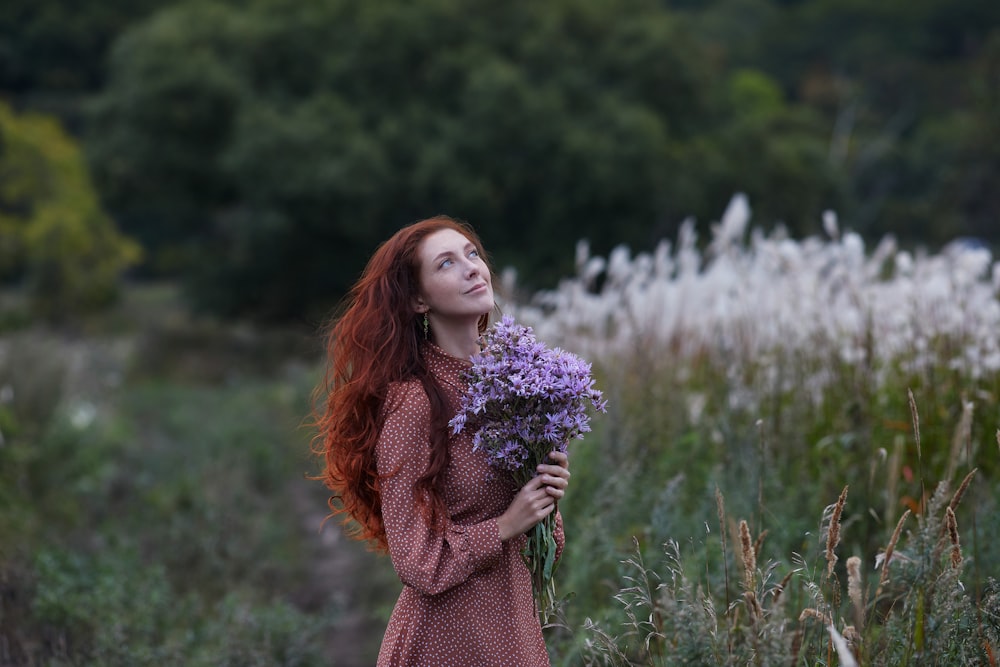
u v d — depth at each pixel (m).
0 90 46.25
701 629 2.98
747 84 45.81
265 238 24.81
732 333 5.87
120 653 4.72
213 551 7.26
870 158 42.56
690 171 24.78
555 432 2.78
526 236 24.17
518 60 25.84
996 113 21.17
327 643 6.21
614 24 27.08
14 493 7.30
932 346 5.05
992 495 4.37
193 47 26.30
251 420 14.89
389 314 2.93
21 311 22.47
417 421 2.83
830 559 2.91
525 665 2.83
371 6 26.42
